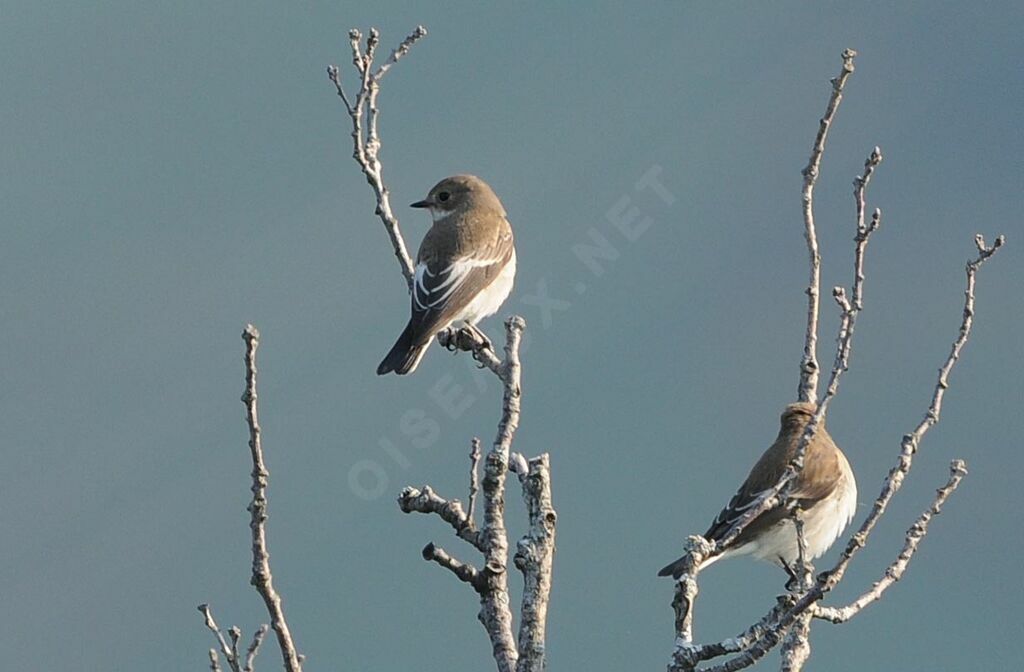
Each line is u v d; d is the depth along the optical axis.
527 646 8.36
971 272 9.27
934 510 8.93
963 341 9.00
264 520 8.26
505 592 8.61
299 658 8.25
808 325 11.17
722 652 8.01
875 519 8.21
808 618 8.74
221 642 8.38
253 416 8.27
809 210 11.06
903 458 8.44
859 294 9.16
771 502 8.82
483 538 8.70
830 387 8.90
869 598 8.81
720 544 8.56
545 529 8.61
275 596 8.26
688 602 8.27
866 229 9.41
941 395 8.82
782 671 8.73
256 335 8.30
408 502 8.91
